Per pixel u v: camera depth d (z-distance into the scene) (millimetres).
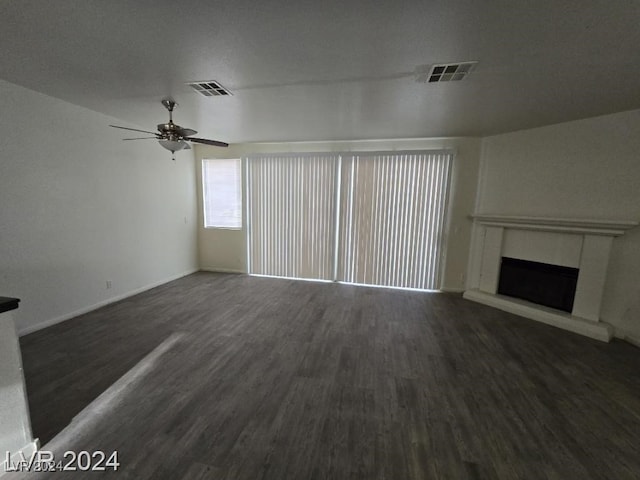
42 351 2711
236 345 2916
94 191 3641
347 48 1917
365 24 1644
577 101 2844
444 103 2947
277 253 5539
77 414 1925
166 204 4949
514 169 4105
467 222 4660
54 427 1811
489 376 2459
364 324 3484
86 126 3471
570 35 1715
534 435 1833
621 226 3074
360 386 2289
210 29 1726
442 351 2873
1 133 2697
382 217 4914
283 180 5277
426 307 4109
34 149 2959
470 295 4461
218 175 5598
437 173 4598
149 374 2395
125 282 4207
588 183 3445
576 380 2428
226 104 3078
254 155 5301
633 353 2895
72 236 3396
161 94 2834
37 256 3051
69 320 3391
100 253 3775
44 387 2195
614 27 1624
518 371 2543
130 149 4148
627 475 1572
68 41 1889
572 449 1733
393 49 1919
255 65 2182
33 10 1550
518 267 4129
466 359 2729
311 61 2105
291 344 2957
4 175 2742
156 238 4766
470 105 2994
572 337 3236
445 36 1757
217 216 5746
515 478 1538
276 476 1517
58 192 3215
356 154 4852
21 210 2889
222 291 4648
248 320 3537
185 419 1902
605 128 3285
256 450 1674
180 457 1618
